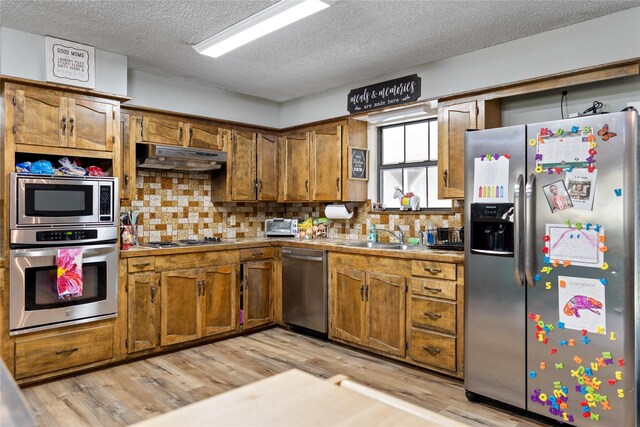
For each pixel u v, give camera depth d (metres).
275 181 4.80
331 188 4.33
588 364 2.28
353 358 3.57
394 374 3.22
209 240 4.30
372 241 4.21
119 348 3.35
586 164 2.29
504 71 3.22
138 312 3.45
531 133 2.48
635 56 2.64
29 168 3.02
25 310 2.90
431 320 3.15
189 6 2.64
